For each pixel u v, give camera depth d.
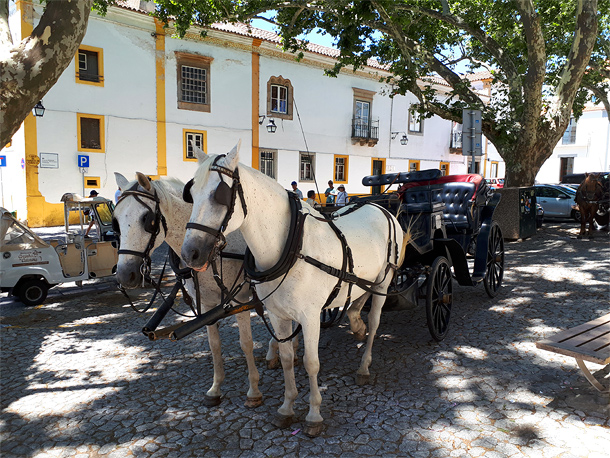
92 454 2.92
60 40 3.62
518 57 13.77
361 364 3.88
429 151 28.72
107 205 8.27
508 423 3.15
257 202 2.73
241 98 19.98
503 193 11.64
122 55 16.70
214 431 3.16
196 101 18.89
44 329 5.51
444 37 14.13
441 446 2.90
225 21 11.12
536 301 6.12
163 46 17.56
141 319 5.89
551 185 16.70
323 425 3.19
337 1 8.93
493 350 4.50
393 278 4.42
